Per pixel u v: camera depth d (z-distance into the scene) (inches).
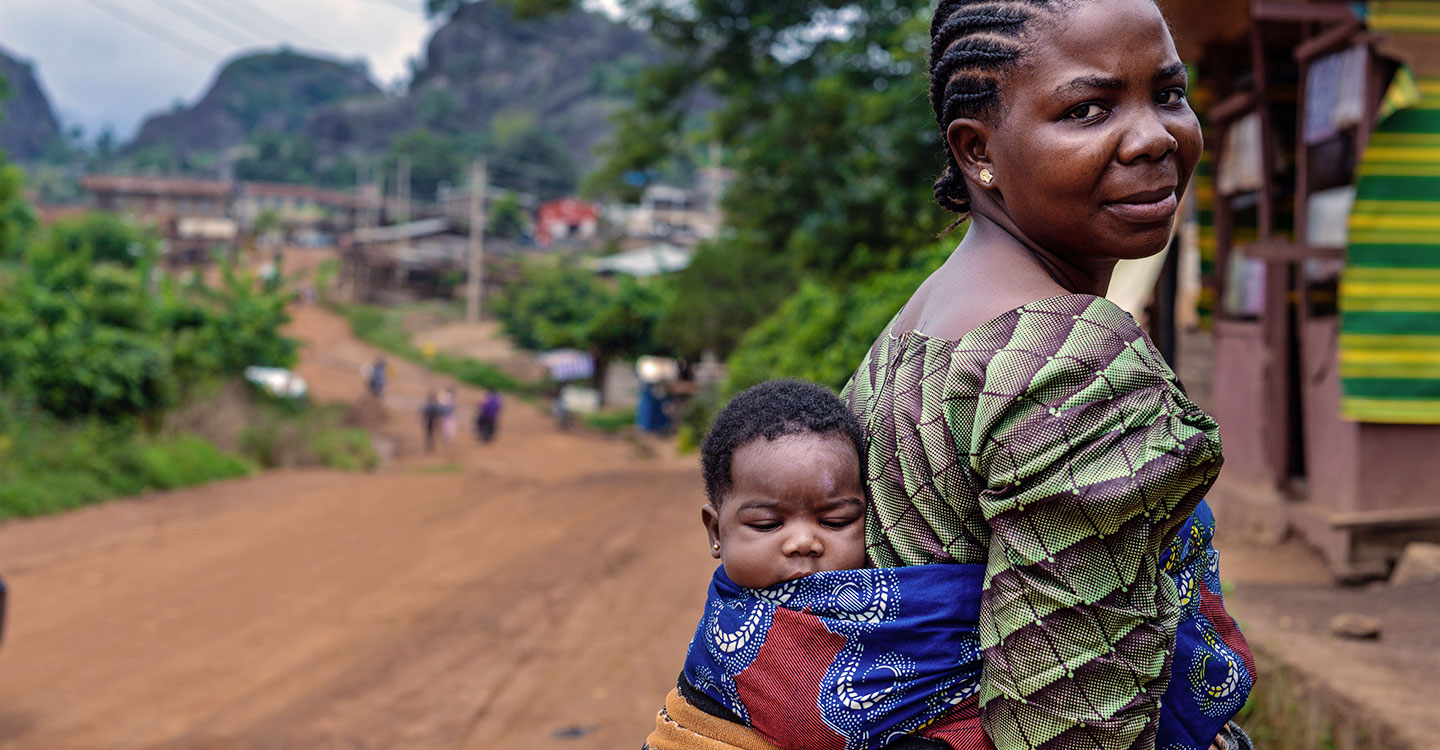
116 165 6761.8
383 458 1039.6
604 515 557.3
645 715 234.4
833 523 50.1
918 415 48.9
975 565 48.4
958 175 55.4
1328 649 175.2
